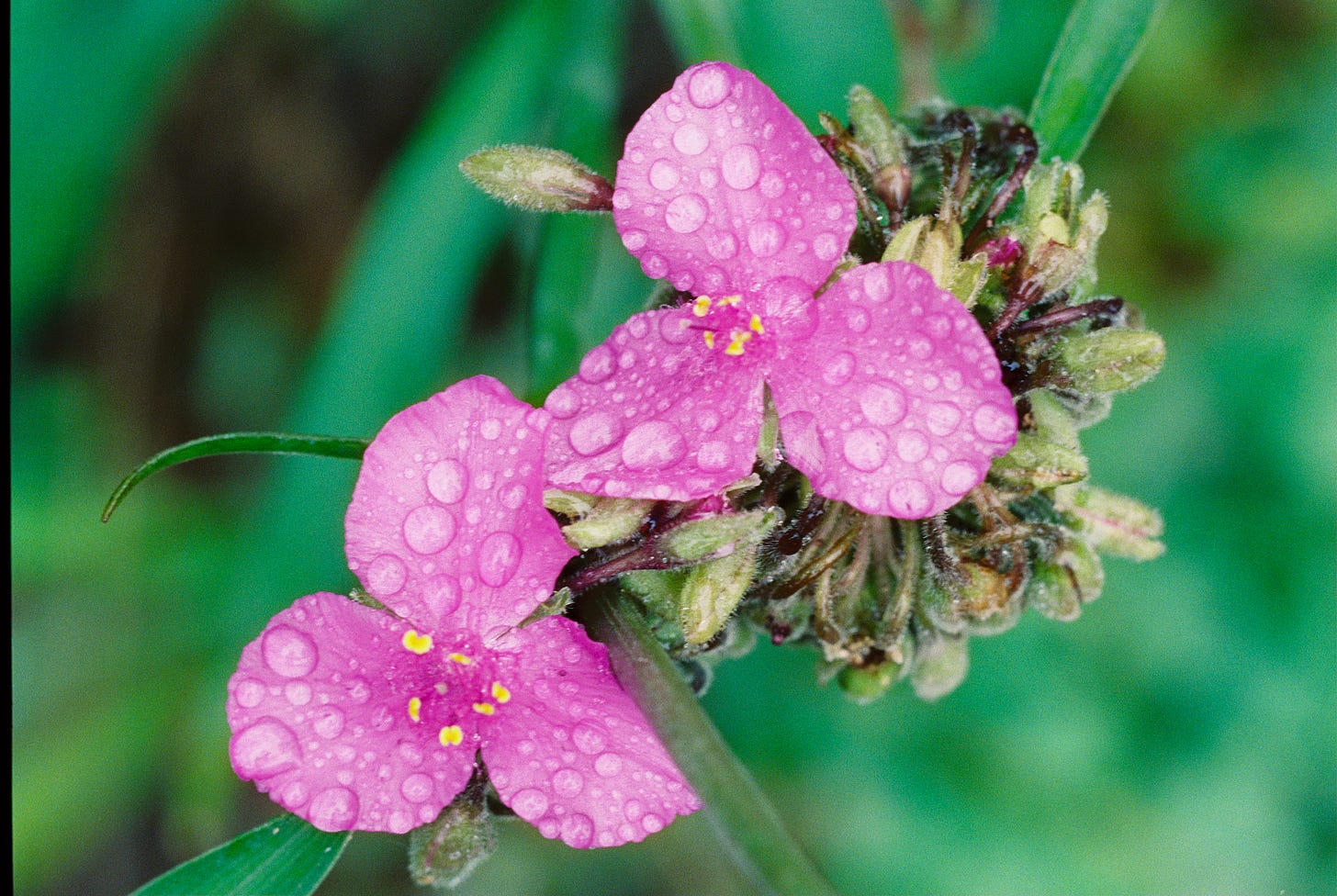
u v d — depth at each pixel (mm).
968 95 338
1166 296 360
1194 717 354
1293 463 351
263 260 394
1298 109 355
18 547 340
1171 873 347
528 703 263
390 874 368
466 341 383
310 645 262
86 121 329
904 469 255
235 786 347
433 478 260
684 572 263
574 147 312
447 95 314
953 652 277
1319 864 346
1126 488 358
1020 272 266
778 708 367
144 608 348
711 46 305
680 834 373
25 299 330
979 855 353
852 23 333
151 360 379
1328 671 350
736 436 260
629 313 336
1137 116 361
